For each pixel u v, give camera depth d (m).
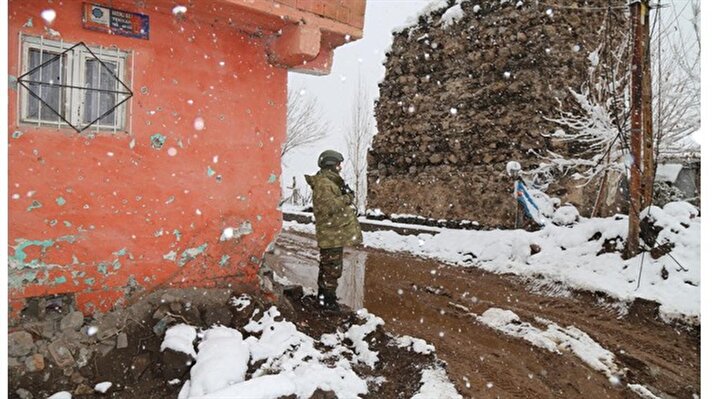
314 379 3.50
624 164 8.95
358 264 9.15
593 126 9.96
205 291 4.58
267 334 4.21
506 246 8.79
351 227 5.47
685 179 10.70
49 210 3.80
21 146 3.69
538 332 5.26
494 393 3.92
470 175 11.70
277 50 4.92
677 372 4.29
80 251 3.95
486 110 11.50
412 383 4.00
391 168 14.27
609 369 4.36
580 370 4.37
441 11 13.07
